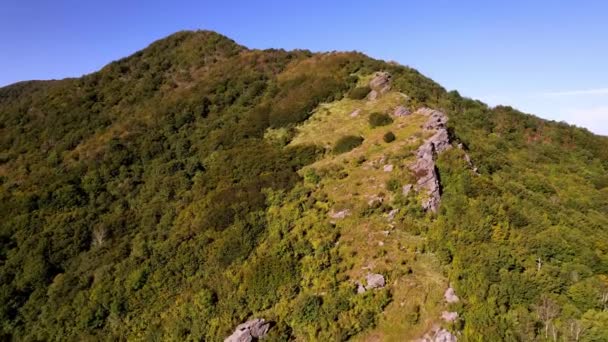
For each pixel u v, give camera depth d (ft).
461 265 81.00
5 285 108.06
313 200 104.99
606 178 160.25
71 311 100.63
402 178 102.73
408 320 74.28
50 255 115.96
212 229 106.83
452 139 123.85
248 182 119.14
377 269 83.20
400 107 139.33
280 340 77.10
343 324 76.38
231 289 90.07
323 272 85.66
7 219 127.13
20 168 158.71
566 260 85.40
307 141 137.39
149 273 103.45
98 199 136.36
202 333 84.69
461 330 70.69
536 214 98.94
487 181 106.11
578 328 67.56
